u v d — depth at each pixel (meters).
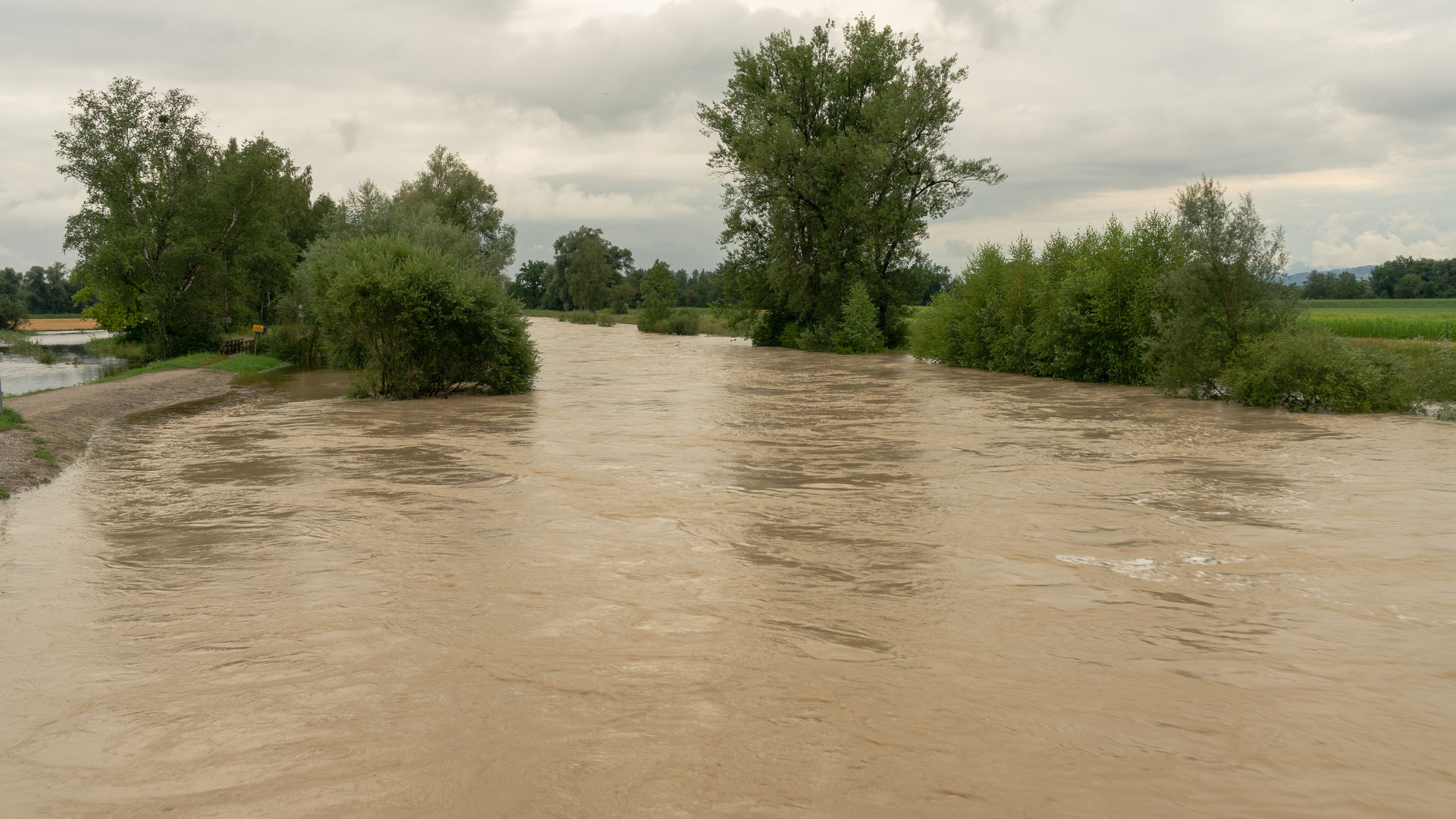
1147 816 3.40
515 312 24.92
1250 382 19.14
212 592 6.66
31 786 3.79
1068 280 26.97
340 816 3.47
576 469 12.09
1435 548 7.61
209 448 14.90
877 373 30.53
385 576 7.00
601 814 3.44
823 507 9.50
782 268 45.28
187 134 44.47
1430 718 4.31
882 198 42.28
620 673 4.94
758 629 5.67
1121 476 11.21
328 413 20.11
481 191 70.38
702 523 8.78
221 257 45.12
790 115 45.16
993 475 11.35
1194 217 20.88
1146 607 6.07
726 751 3.98
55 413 18.75
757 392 23.75
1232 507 9.36
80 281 44.75
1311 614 5.91
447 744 4.09
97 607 6.35
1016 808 3.46
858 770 3.79
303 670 5.04
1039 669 4.96
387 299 22.75
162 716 4.47
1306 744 4.04
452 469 12.20
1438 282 100.50
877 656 5.17
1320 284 109.19
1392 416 17.22
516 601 6.29
